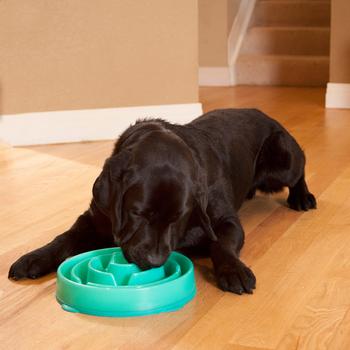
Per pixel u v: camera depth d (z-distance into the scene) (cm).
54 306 222
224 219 261
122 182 216
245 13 862
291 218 318
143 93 527
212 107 650
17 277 245
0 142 498
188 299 221
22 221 318
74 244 256
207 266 258
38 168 425
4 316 215
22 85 491
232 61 834
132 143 236
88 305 212
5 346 196
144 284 216
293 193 335
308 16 859
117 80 516
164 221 211
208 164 259
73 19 495
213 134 287
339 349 188
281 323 206
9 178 400
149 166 214
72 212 330
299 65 802
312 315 211
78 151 475
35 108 498
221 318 210
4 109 492
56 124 503
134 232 213
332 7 631
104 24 504
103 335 200
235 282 229
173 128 265
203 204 227
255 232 298
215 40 827
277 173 327
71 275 225
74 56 500
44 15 488
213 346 192
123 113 522
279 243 282
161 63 527
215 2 815
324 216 320
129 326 205
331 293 229
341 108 639
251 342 194
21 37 485
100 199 224
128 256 215
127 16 510
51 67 496
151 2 515
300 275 246
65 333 202
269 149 327
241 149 301
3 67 486
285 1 868
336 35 635
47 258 249
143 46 519
